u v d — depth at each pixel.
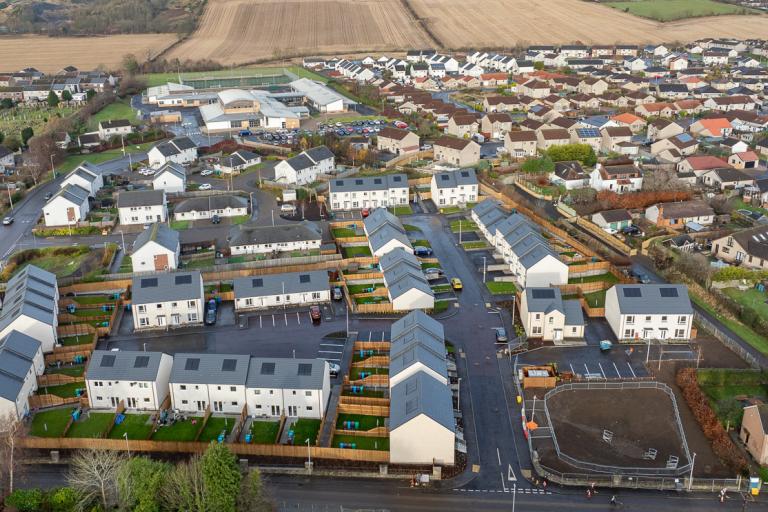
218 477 80.69
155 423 104.00
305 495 91.00
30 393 110.94
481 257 161.00
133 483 83.44
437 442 94.88
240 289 138.38
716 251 162.00
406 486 92.75
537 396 110.38
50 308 129.00
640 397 110.19
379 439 100.81
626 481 92.50
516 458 97.44
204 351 123.69
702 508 88.50
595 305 138.00
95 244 169.88
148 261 151.38
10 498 83.94
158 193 184.50
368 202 194.25
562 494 91.12
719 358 120.44
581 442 100.12
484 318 133.88
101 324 131.25
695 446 99.31
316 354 122.12
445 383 105.12
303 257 157.00
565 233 170.12
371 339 124.88
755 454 96.88
